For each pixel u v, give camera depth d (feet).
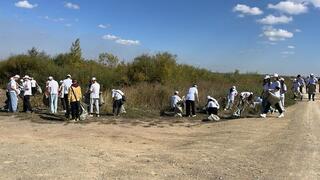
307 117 71.82
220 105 90.79
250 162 38.50
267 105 73.26
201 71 154.92
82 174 33.71
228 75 166.71
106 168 35.94
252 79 168.86
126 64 143.02
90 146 46.78
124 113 78.74
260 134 54.90
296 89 112.78
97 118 73.31
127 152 43.70
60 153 41.83
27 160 38.40
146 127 64.54
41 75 124.57
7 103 81.00
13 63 136.77
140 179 32.53
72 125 64.80
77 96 70.33
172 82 129.70
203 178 33.06
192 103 79.97
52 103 78.79
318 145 45.85
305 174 34.12
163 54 139.64
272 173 34.50
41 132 57.47
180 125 67.62
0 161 37.91
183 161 39.04
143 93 94.58
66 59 153.79
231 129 60.34
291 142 47.88
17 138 51.80
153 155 42.04
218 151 44.04
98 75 126.31
